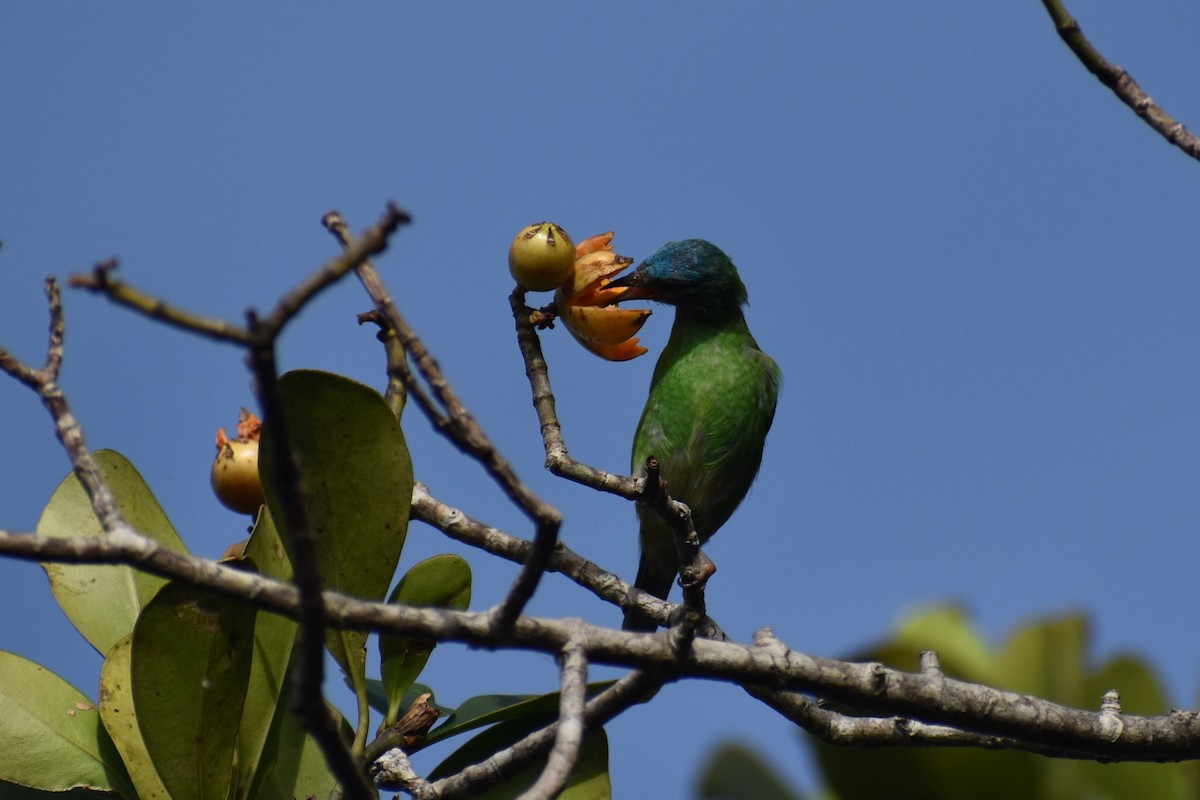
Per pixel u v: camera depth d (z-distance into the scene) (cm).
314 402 709
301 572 459
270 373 413
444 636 554
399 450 719
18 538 498
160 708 668
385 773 719
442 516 840
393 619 550
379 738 729
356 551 721
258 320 404
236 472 830
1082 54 729
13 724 723
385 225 403
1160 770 679
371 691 848
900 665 688
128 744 708
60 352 555
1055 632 694
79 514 795
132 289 386
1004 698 663
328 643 731
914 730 689
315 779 747
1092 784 683
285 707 748
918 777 632
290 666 742
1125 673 701
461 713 796
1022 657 691
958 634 695
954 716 655
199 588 527
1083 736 659
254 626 682
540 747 709
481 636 556
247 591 533
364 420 714
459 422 500
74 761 721
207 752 681
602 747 746
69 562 505
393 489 721
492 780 715
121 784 720
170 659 662
